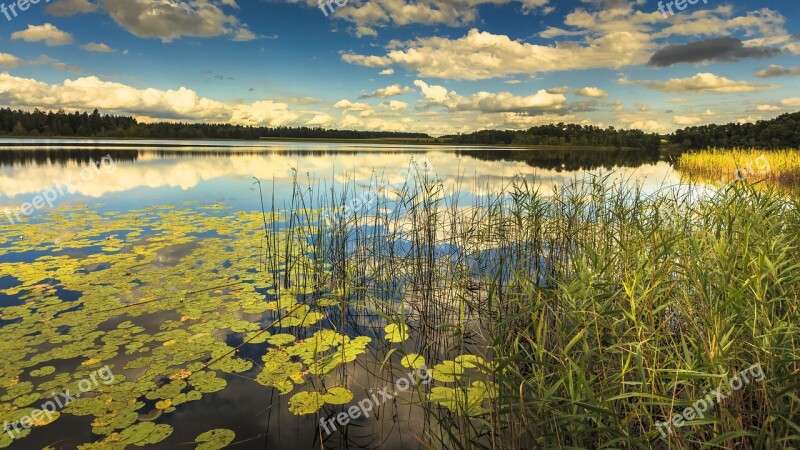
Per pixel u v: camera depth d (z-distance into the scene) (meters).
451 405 3.14
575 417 2.33
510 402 2.69
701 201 5.63
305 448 2.94
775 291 3.28
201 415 3.26
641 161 31.73
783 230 4.46
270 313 5.15
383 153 38.50
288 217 10.22
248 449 2.92
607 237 5.03
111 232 8.64
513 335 4.20
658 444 2.80
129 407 3.29
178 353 4.09
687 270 3.22
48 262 6.67
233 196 13.50
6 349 4.07
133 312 4.97
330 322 4.92
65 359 3.93
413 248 6.80
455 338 4.48
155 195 13.55
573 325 3.55
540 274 5.70
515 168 21.97
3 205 11.43
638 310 3.19
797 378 2.59
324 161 25.78
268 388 3.65
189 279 6.08
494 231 7.16
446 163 25.98
